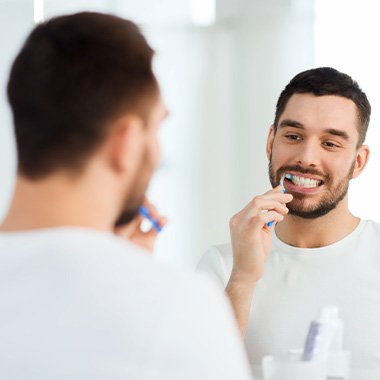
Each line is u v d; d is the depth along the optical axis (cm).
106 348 70
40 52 77
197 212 414
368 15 383
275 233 182
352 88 173
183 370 70
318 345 124
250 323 171
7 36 422
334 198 172
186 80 415
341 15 388
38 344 71
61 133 76
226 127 412
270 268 177
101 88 76
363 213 373
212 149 413
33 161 76
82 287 72
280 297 172
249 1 407
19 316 72
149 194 417
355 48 385
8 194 420
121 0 417
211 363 71
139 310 71
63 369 71
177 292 72
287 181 174
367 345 166
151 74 79
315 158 170
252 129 408
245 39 408
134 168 80
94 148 77
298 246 177
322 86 171
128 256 74
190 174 415
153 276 73
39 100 76
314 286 172
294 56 400
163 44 416
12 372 71
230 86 411
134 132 78
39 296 72
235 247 164
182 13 415
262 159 407
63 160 76
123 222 84
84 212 77
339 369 131
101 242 74
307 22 396
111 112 76
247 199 410
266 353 168
